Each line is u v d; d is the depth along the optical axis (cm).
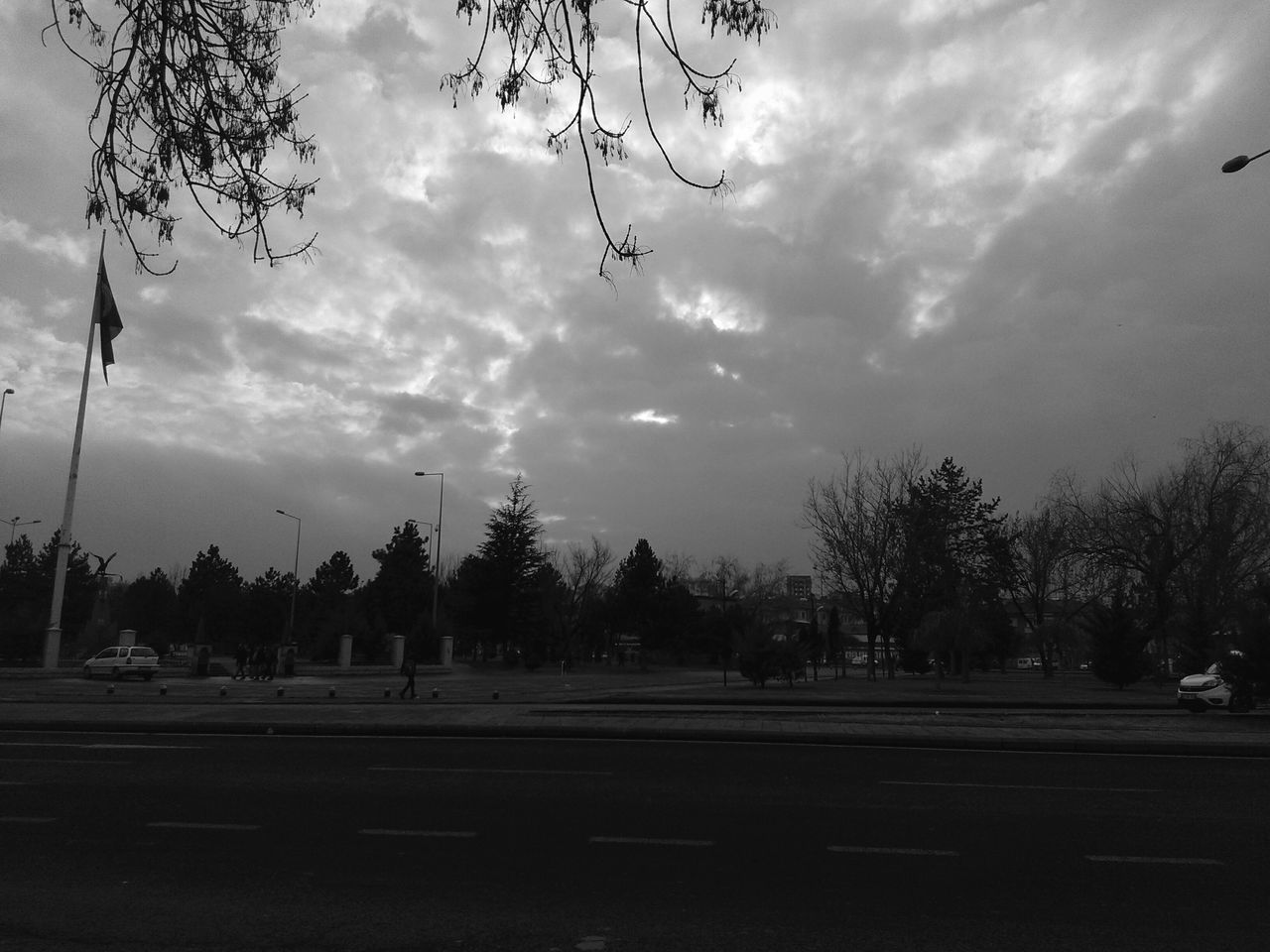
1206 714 2205
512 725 1784
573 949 562
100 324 3244
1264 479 4612
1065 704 2766
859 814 980
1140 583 5269
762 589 10162
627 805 1016
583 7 623
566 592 7400
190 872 731
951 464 5919
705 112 635
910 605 4800
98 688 3269
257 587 7912
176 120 677
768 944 570
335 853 793
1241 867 770
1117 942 575
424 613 6669
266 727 1788
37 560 7356
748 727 1777
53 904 645
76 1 655
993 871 748
